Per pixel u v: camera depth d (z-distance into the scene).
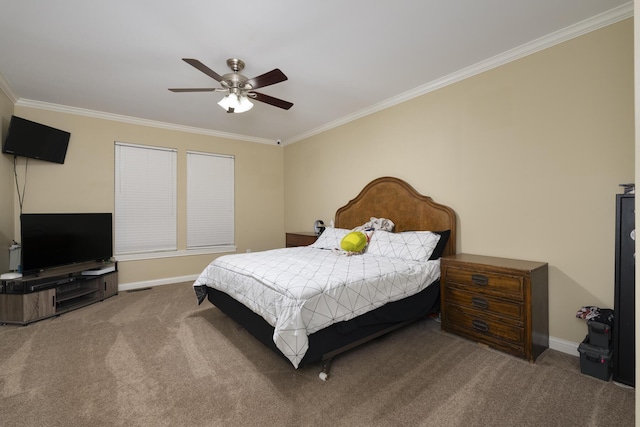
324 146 4.67
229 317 2.99
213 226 4.96
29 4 1.89
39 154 3.46
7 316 2.84
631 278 1.77
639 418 0.57
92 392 1.77
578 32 2.18
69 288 3.42
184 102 3.62
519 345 2.14
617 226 1.82
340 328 2.02
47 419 1.54
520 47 2.46
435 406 1.64
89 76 2.92
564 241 2.27
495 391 1.77
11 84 3.11
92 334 2.62
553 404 1.65
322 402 1.69
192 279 4.72
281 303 1.88
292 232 5.23
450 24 2.16
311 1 1.90
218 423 1.52
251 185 5.36
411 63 2.74
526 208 2.48
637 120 0.59
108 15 2.01
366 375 1.96
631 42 2.00
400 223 3.47
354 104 3.77
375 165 3.83
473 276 2.39
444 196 3.07
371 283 2.19
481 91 2.77
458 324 2.51
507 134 2.59
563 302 2.27
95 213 3.79
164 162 4.52
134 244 4.28
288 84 3.16
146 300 3.65
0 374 1.96
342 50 2.50
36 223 3.14
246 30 2.20
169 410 1.62
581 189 2.20
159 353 2.27
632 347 1.77
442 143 3.09
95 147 3.98
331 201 4.55
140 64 2.69
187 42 2.34
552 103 2.33
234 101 2.54
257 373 1.99
